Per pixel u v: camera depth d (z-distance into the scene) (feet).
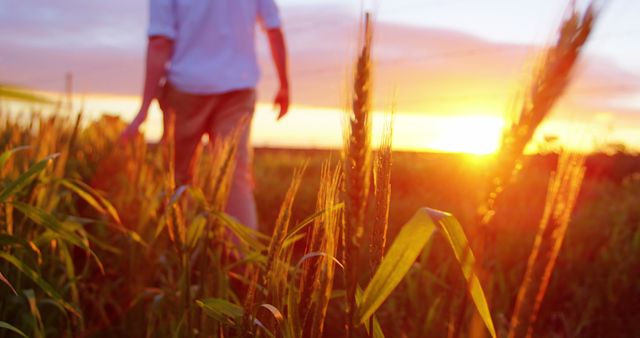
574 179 2.62
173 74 10.77
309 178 23.66
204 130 10.96
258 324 3.66
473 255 2.58
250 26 11.16
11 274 6.48
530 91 2.33
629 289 10.02
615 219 14.76
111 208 7.11
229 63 10.78
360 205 2.77
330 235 3.28
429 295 7.80
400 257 3.07
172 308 6.12
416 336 6.92
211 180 5.65
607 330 9.06
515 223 13.12
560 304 9.96
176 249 5.30
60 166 7.46
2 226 6.28
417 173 19.98
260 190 19.01
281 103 11.94
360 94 2.65
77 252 9.28
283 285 3.78
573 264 11.34
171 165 5.60
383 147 3.02
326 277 3.28
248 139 10.94
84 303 8.11
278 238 3.74
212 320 4.79
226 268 5.57
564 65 2.26
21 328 6.33
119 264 8.68
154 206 8.71
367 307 3.10
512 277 9.08
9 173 7.54
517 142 2.36
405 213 15.20
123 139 10.09
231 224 5.53
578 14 2.24
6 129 9.98
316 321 3.30
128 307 7.77
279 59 11.78
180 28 10.71
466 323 6.60
